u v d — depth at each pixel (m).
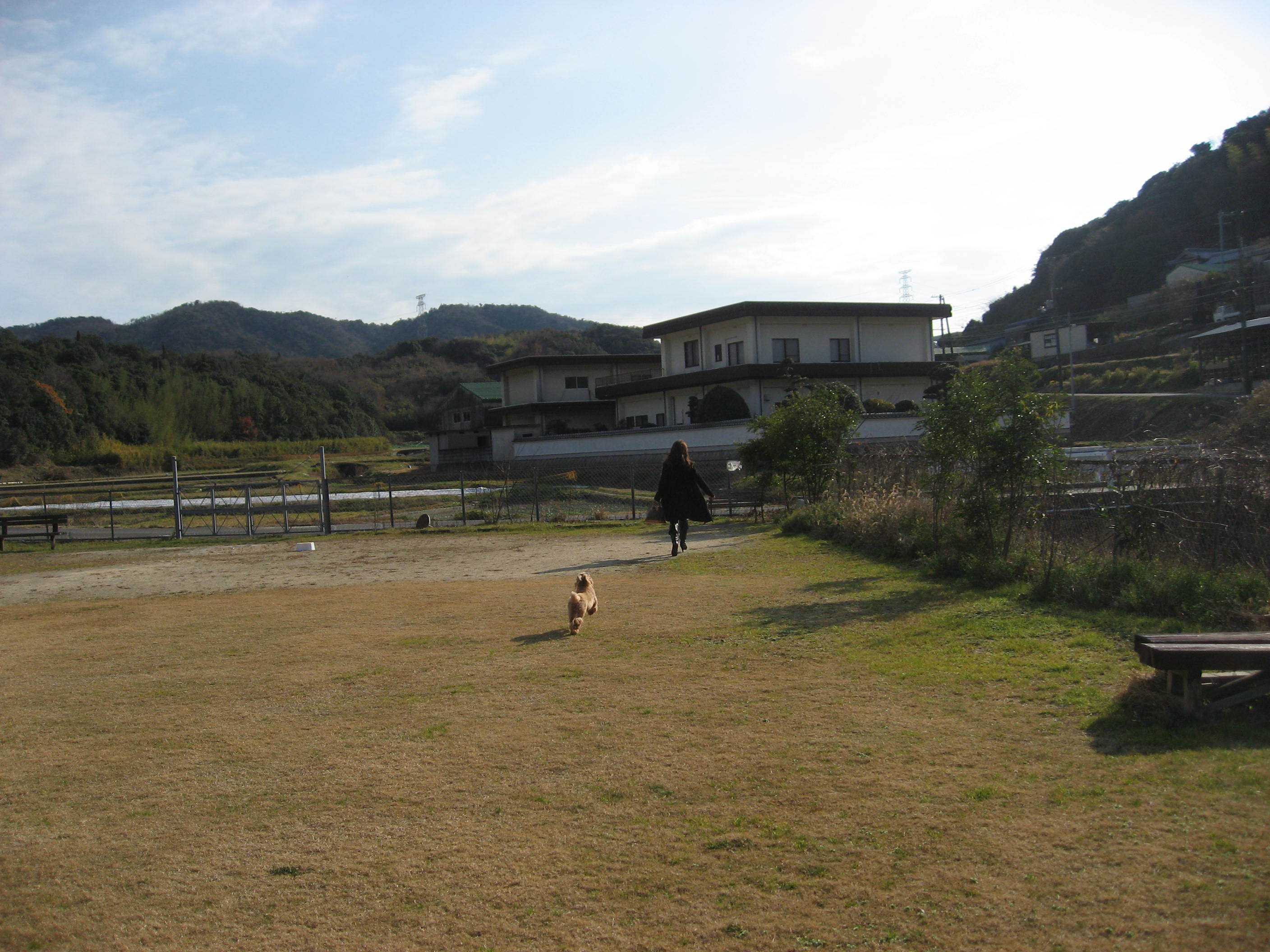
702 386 42.69
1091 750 4.27
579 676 6.41
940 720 4.93
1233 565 7.57
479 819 4.00
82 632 9.39
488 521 23.28
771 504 22.08
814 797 3.99
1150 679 4.84
